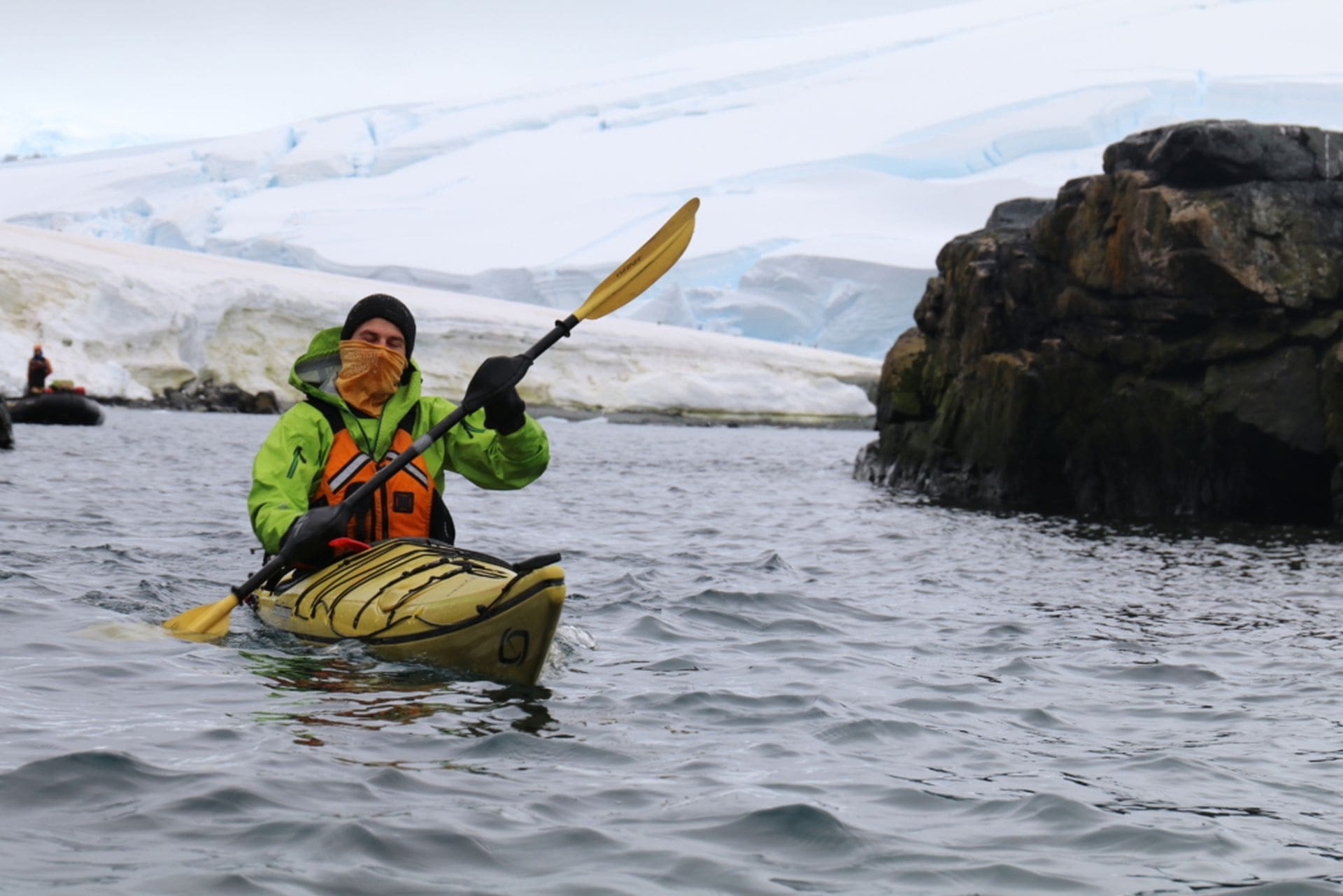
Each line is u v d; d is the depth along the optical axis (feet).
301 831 9.70
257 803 10.32
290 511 17.17
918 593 26.11
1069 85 504.43
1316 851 10.13
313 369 18.26
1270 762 13.09
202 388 150.10
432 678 15.19
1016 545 36.68
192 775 10.99
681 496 53.72
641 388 193.16
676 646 18.98
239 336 158.71
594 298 19.40
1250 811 11.24
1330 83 480.64
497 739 12.68
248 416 143.02
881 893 9.03
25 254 149.59
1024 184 432.66
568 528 37.86
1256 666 18.74
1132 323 49.16
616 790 11.28
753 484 63.52
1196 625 22.72
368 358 17.58
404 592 16.34
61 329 144.15
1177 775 12.50
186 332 153.79
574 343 198.29
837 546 35.17
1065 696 16.43
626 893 8.82
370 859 9.21
